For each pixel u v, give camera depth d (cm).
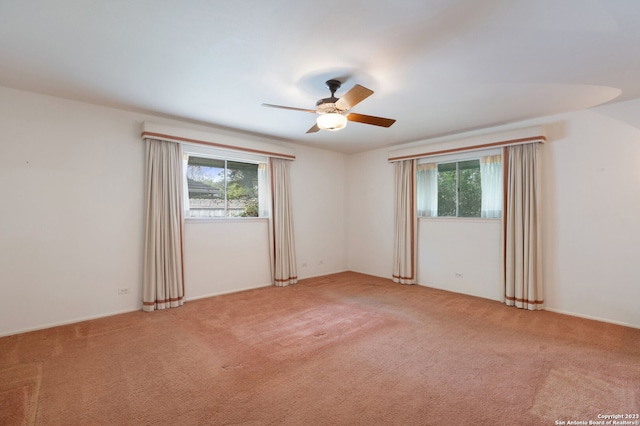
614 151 321
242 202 465
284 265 489
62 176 317
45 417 173
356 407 184
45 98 308
